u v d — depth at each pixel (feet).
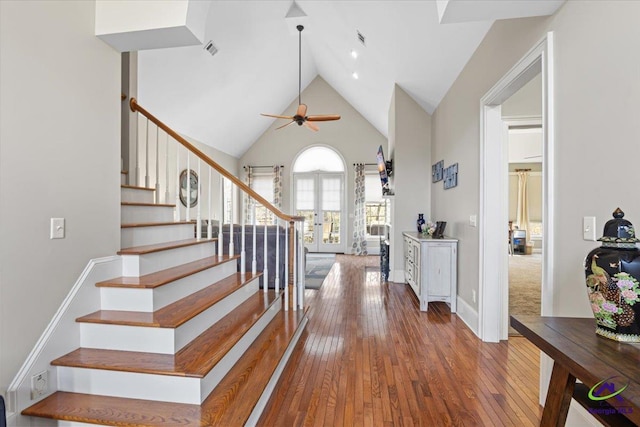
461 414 6.21
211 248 10.68
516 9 5.81
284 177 30.01
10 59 5.06
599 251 3.70
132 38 6.71
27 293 5.33
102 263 6.82
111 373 5.66
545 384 6.31
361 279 18.42
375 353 8.80
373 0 11.47
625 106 4.39
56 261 5.83
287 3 17.20
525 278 19.20
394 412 6.26
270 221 29.81
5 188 4.99
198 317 7.02
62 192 5.94
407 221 17.24
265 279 10.63
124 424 4.98
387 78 16.89
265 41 19.33
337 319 11.61
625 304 3.48
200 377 5.45
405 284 17.08
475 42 9.93
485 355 8.70
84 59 6.39
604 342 3.57
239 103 23.08
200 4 6.63
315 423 5.93
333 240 29.81
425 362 8.29
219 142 25.77
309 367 8.00
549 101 6.07
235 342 6.82
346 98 28.55
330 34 17.71
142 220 9.39
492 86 8.84
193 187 22.26
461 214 11.80
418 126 17.08
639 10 4.16
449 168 13.23
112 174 7.13
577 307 5.45
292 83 26.68
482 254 9.66
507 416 6.15
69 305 6.06
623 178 4.44
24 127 5.26
